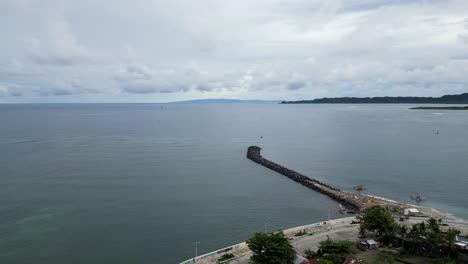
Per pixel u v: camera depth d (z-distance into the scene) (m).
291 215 96.69
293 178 135.38
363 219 76.56
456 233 67.69
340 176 141.00
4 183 123.81
